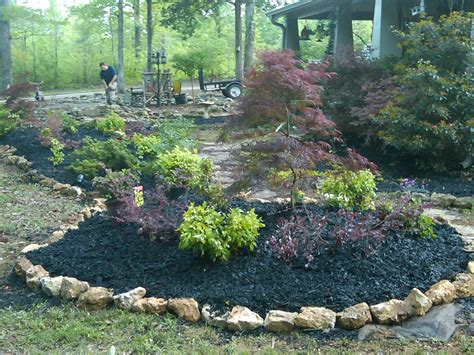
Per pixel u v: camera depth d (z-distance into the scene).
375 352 3.57
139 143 9.83
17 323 4.07
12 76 25.50
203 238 4.52
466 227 6.15
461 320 3.90
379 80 10.30
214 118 16.48
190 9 28.53
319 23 21.36
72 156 9.14
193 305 4.11
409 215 5.29
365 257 4.71
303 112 5.20
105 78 18.61
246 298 4.17
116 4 25.16
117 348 3.69
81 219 6.45
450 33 9.17
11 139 11.55
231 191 5.36
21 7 25.03
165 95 19.31
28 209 7.20
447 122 8.74
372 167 5.45
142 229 5.22
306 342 3.73
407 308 3.97
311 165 5.15
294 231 4.89
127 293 4.31
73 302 4.39
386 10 12.79
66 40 35.28
